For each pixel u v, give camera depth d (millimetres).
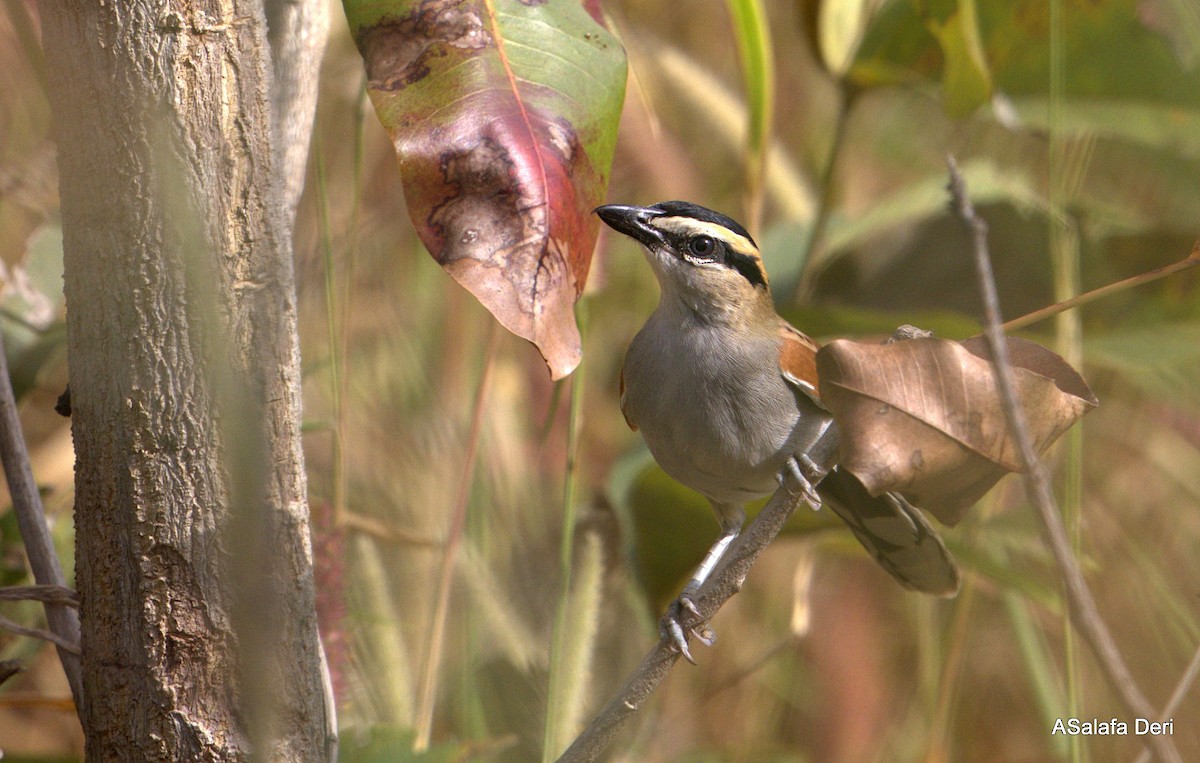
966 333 10766
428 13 5527
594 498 11734
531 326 5180
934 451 4887
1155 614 12328
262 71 4926
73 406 5020
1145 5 11555
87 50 4680
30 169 9547
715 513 9102
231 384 4023
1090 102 11844
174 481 4906
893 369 4863
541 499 11398
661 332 8781
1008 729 12727
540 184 5316
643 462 11211
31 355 9242
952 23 9219
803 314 10992
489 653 9531
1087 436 13492
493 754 8953
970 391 4871
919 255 12766
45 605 5883
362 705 7988
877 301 12852
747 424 8516
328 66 10562
